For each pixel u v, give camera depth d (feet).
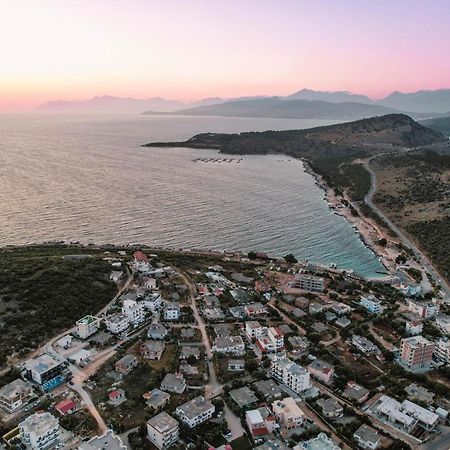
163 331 467.11
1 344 418.31
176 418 347.97
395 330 505.66
